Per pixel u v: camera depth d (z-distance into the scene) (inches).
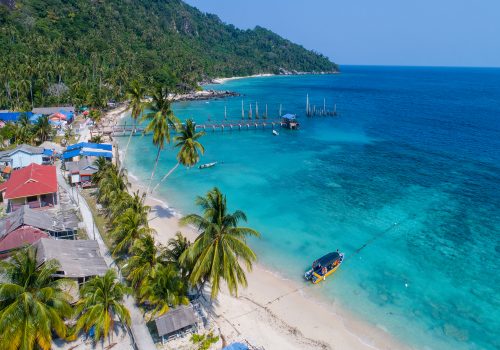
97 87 5152.6
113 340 986.7
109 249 1437.0
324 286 1354.6
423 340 1107.9
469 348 1079.6
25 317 773.9
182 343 1007.6
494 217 1897.1
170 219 1852.9
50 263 888.3
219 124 4288.9
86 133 3511.3
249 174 2600.9
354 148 3368.6
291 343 1082.7
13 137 2765.7
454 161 2906.0
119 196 1638.8
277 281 1378.0
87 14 7416.3
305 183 2416.3
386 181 2449.6
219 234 970.1
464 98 7283.5
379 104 6328.7
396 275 1423.5
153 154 3056.1
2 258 1267.2
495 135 3791.8
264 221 1860.2
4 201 1822.1
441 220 1872.5
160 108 1812.3
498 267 1470.2
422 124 4463.6
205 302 1215.6
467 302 1270.9
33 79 4377.5
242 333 1101.1
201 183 2401.6
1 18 5723.4
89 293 951.0
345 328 1152.8
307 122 4692.4
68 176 2176.4
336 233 1740.9
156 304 1087.6
